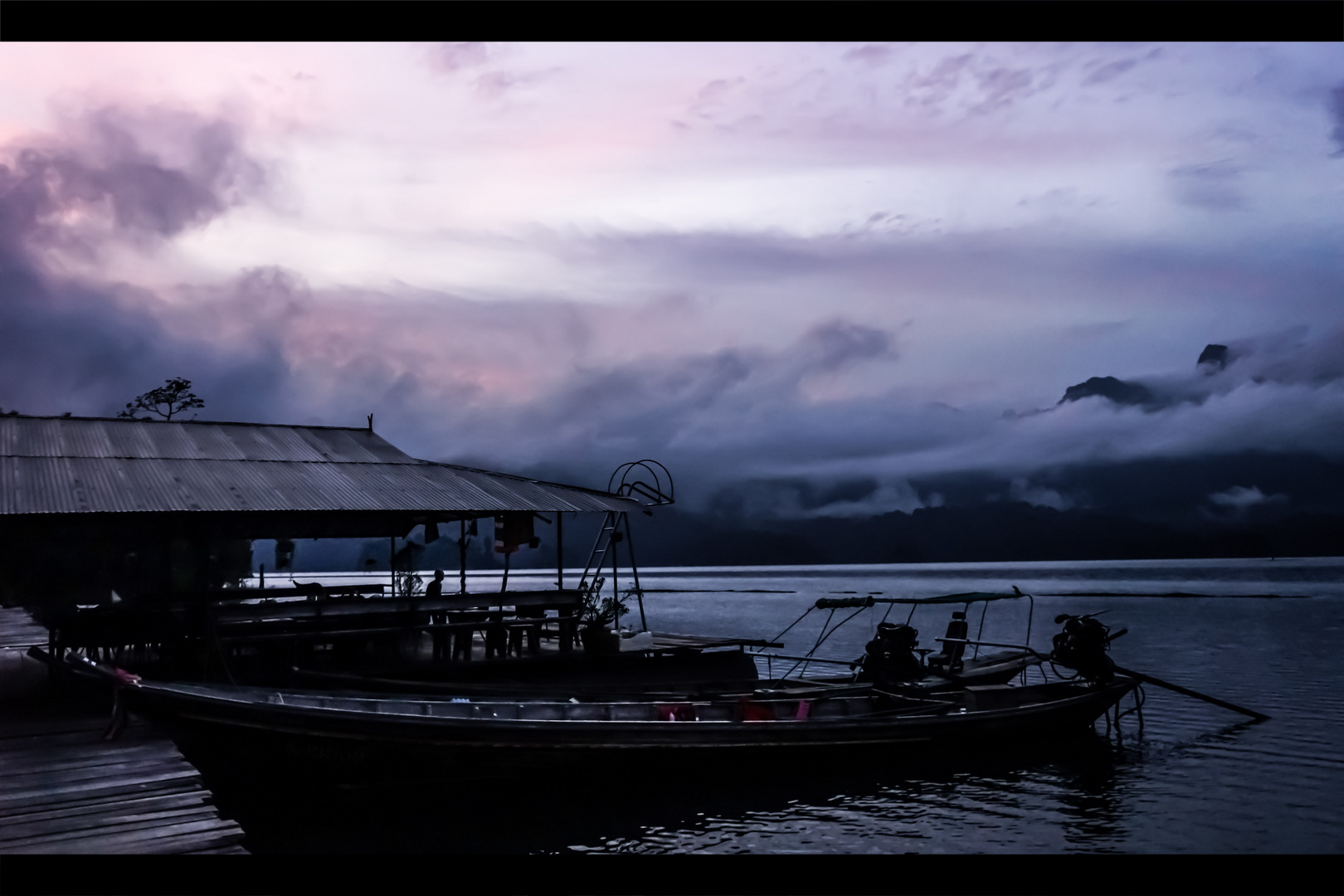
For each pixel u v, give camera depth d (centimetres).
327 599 1781
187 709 1209
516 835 1322
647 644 2119
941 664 2050
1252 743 1958
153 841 881
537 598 1988
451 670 1831
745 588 15562
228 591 1967
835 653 3981
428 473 2142
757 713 1644
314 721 1240
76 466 1741
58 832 903
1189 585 12950
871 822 1398
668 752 1437
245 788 1337
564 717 1518
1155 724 2184
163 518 1819
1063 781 1644
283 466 1980
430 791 1361
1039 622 6138
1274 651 3850
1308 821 1401
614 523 2342
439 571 2002
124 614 1614
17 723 1364
